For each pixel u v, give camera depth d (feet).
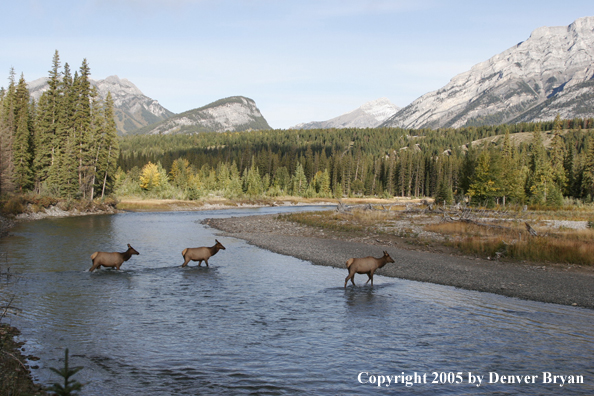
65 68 212.64
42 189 189.98
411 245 88.99
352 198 432.25
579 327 35.99
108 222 141.59
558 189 212.23
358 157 538.88
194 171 460.96
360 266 52.06
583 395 22.99
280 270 62.80
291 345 30.42
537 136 315.37
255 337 32.07
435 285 54.19
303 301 43.91
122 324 34.63
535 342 31.89
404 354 29.04
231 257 75.00
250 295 46.09
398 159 513.45
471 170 232.94
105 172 211.41
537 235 87.81
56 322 34.63
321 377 25.02
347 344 30.83
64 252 73.05
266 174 431.84
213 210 242.58
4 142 177.37
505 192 223.10
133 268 61.41
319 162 490.08
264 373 25.46
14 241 86.17
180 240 97.19
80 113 200.95
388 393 22.98
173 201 257.55
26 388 21.75
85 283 49.96
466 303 44.21
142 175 324.39
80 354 27.91
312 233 114.01
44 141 205.77
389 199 432.66
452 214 155.63
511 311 41.14
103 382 23.65
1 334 30.86
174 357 27.81
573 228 104.32
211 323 35.42
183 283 51.67
